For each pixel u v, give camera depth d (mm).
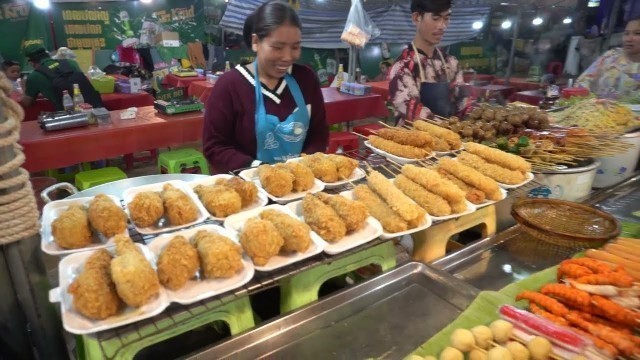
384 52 8727
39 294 1596
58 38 8977
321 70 9281
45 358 1699
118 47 9383
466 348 1434
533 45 7777
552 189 2652
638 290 1567
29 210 1469
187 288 1457
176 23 10102
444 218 2080
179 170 5645
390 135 2975
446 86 4129
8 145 1388
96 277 1311
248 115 3006
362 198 2176
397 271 1893
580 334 1446
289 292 1728
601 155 2781
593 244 1999
